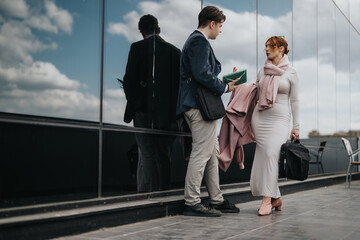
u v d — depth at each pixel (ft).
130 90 11.78
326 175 29.73
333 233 9.82
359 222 11.51
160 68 13.19
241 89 14.02
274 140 13.15
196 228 10.24
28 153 8.59
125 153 11.44
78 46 10.03
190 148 14.51
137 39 12.17
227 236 9.30
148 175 12.38
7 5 8.36
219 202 13.08
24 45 8.66
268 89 13.15
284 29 23.21
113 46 11.20
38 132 8.84
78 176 9.81
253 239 9.02
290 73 13.47
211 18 12.44
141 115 12.19
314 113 27.61
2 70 8.19
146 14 12.60
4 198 8.07
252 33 19.61
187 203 12.30
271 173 13.02
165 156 13.23
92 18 10.50
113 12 11.23
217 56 16.88
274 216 12.59
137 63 12.13
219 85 11.80
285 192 20.75
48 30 9.23
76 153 9.78
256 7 19.99
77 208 9.59
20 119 8.46
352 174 35.09
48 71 9.18
